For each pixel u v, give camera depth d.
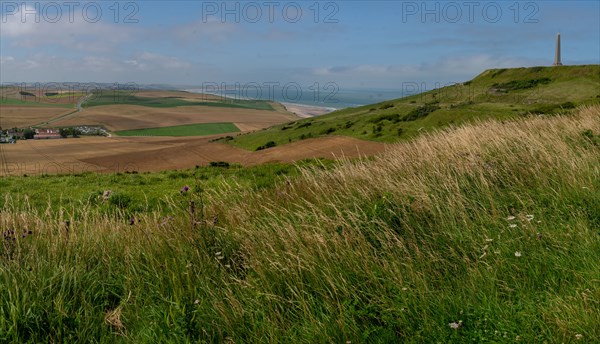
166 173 26.33
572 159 6.12
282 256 4.25
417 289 3.51
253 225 5.08
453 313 3.27
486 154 7.30
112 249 5.01
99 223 6.01
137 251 4.81
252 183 11.62
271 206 6.08
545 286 3.48
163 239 4.98
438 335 3.07
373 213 4.93
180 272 4.20
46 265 4.23
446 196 5.34
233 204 6.37
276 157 64.12
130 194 13.81
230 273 4.28
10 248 4.57
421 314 3.28
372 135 81.00
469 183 6.06
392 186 5.68
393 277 3.70
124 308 3.87
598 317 2.86
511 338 2.89
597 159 6.34
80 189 18.66
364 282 3.72
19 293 3.74
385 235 4.48
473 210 5.10
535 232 4.23
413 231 4.66
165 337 3.32
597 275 3.35
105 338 3.45
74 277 3.99
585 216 4.56
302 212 5.34
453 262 4.09
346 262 3.96
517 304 3.26
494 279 3.53
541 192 5.39
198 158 80.75
